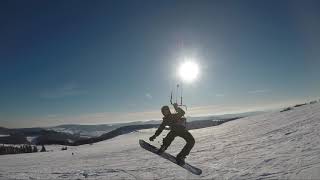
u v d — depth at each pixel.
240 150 19.17
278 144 18.38
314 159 11.88
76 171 16.28
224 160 16.12
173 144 32.47
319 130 19.86
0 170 21.80
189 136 9.76
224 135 33.75
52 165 25.03
